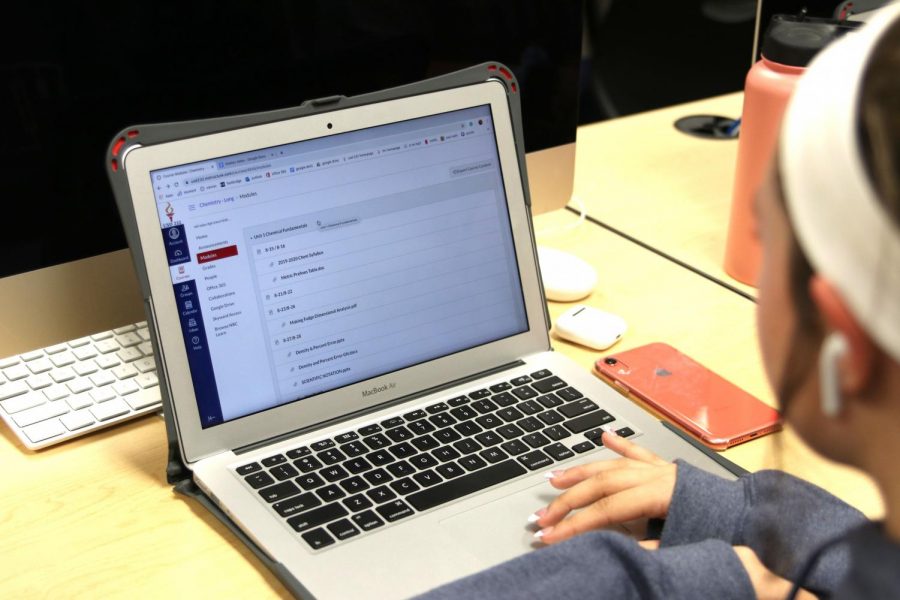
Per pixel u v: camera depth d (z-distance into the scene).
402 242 0.92
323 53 1.01
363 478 0.81
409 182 0.92
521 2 1.11
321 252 0.88
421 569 0.72
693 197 1.42
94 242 0.91
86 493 0.84
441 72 1.10
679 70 2.59
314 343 0.88
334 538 0.75
